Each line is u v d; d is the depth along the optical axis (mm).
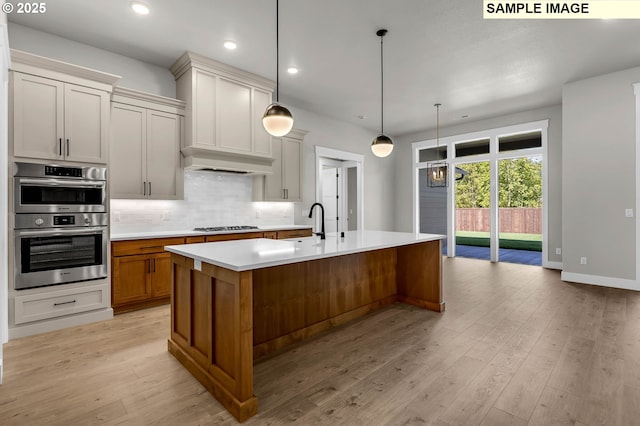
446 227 7254
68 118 3041
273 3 2883
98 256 3191
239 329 1752
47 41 3346
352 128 6902
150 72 4035
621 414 1738
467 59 3982
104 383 2074
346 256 3178
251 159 4457
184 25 3223
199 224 4520
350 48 3699
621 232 4352
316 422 1704
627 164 4297
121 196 3561
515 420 1704
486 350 2525
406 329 2973
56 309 2963
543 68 4238
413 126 7082
